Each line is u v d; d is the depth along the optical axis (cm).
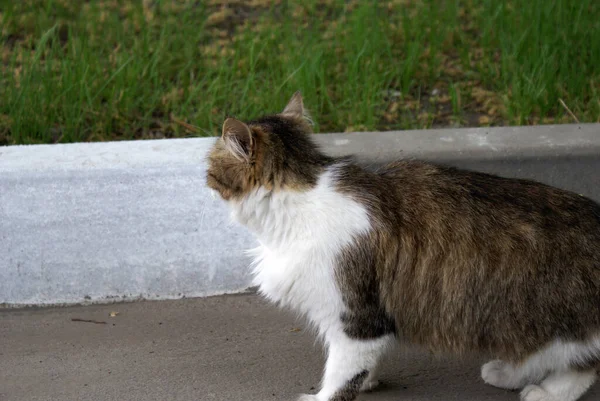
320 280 416
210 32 758
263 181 413
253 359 489
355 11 757
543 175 556
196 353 494
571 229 418
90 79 664
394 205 421
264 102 645
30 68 662
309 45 709
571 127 578
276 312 533
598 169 555
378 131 600
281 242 421
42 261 534
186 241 538
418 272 417
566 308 411
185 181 527
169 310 535
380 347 427
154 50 715
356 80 667
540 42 705
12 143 620
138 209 530
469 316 417
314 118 636
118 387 464
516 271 410
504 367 461
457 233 415
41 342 504
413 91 693
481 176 438
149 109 657
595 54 691
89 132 642
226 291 551
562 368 430
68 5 789
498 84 684
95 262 538
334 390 432
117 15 761
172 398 455
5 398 454
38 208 525
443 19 757
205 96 663
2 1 783
